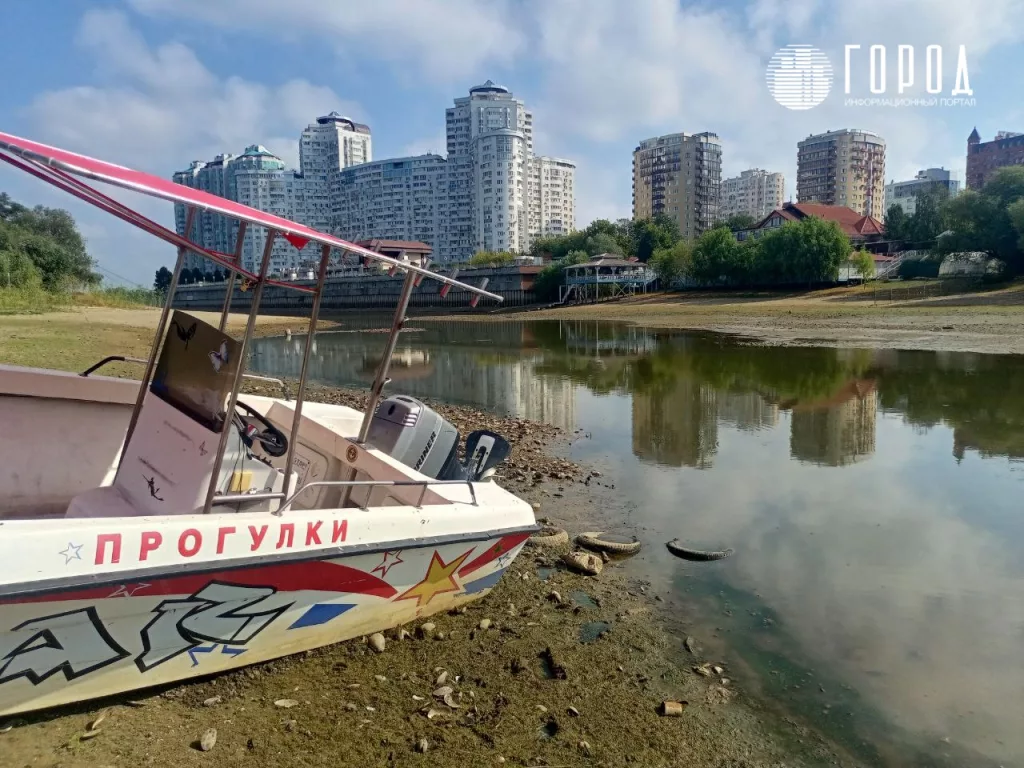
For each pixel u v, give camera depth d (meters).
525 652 5.53
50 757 3.70
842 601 6.72
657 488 10.38
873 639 6.02
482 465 6.88
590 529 8.62
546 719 4.66
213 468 4.57
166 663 4.21
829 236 65.69
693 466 11.63
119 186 3.50
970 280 57.16
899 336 33.75
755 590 6.96
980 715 4.98
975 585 7.08
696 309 60.72
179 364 5.05
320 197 168.38
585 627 6.06
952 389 18.62
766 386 20.03
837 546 8.10
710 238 75.38
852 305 51.88
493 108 155.38
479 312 78.00
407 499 5.57
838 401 17.42
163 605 3.96
